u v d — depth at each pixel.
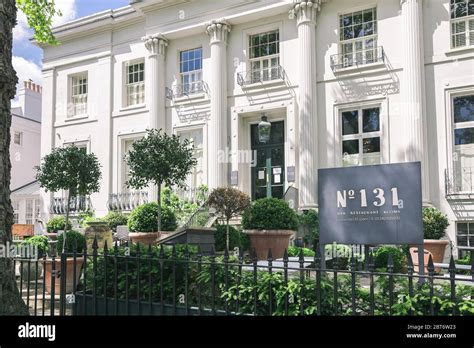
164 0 17.98
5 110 4.60
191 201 16.55
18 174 26.08
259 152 17.03
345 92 15.24
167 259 4.69
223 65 17.17
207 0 17.47
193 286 4.85
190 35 18.11
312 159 15.19
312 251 11.44
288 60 16.25
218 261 4.78
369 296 4.15
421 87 13.95
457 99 13.84
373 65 14.80
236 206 10.69
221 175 16.77
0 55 4.59
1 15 4.63
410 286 3.69
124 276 5.20
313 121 15.38
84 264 5.20
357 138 15.06
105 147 19.69
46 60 21.58
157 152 11.73
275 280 4.39
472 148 13.48
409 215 4.72
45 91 21.55
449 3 13.99
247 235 11.48
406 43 14.16
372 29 15.20
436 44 14.08
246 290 4.39
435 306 3.70
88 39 20.56
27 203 23.19
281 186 16.42
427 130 13.95
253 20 16.92
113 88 19.88
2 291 4.43
